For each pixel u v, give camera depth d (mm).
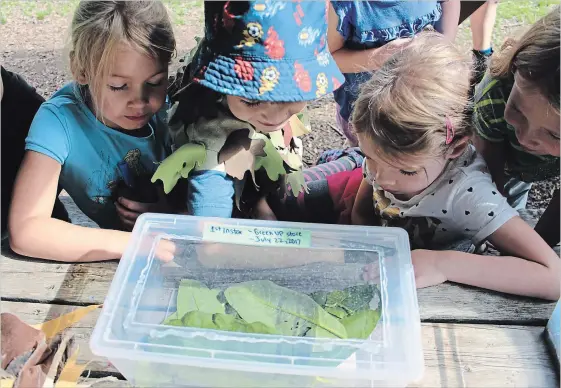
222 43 891
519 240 932
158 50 1002
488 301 836
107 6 955
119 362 657
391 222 1106
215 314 714
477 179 992
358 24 1380
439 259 874
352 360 634
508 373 724
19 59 2400
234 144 1013
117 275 759
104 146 1131
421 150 888
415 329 680
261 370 625
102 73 993
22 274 886
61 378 714
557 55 852
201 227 848
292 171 1162
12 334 721
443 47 974
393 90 888
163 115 1196
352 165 1379
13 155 1185
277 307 728
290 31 868
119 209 1166
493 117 1142
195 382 667
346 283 775
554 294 844
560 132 864
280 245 830
